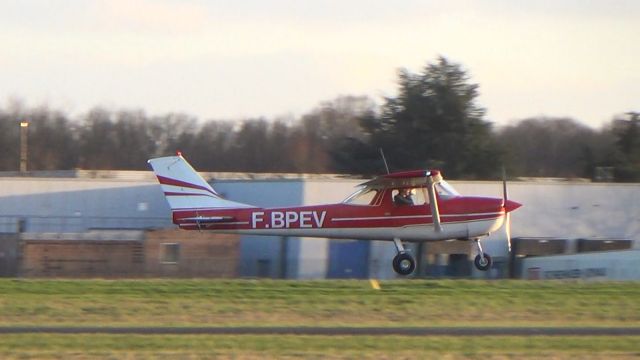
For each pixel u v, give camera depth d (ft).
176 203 364.58
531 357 189.47
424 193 342.85
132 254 423.64
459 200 341.82
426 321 232.94
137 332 215.51
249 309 247.09
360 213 342.64
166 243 427.74
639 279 388.78
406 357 187.62
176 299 262.06
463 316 239.91
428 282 295.28
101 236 423.64
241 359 184.65
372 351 193.57
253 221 355.56
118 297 265.13
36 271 414.41
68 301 257.55
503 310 248.52
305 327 222.07
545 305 256.32
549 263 414.21
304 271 449.89
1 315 236.84
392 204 341.62
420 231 340.80
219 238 433.89
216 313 241.35
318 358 185.98
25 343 200.03
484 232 341.41
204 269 429.38
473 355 190.70
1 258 413.39
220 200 362.53
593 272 398.21
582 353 194.29
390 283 293.43
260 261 451.53
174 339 205.16
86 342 201.26
